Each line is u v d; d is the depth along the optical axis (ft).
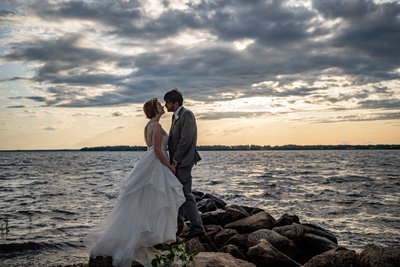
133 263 18.35
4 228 39.37
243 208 34.63
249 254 22.61
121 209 18.70
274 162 273.54
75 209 52.54
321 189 84.64
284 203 62.13
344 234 39.63
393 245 35.29
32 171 157.99
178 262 17.03
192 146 21.54
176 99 21.39
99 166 209.97
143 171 18.88
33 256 28.37
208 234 27.12
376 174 136.46
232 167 196.95
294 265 22.08
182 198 19.47
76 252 29.68
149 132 19.76
